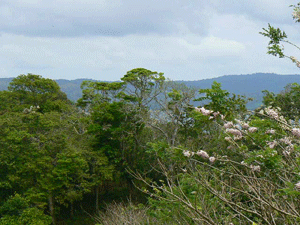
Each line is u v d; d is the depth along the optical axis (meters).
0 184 24.75
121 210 12.48
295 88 5.73
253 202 4.84
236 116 4.75
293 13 4.29
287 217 4.21
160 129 26.47
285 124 4.36
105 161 31.56
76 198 29.44
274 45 4.36
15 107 41.28
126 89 34.28
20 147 26.12
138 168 30.50
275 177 4.52
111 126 32.16
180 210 5.95
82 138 34.22
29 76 44.28
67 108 41.84
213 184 5.71
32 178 27.62
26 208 23.94
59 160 27.41
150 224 9.65
